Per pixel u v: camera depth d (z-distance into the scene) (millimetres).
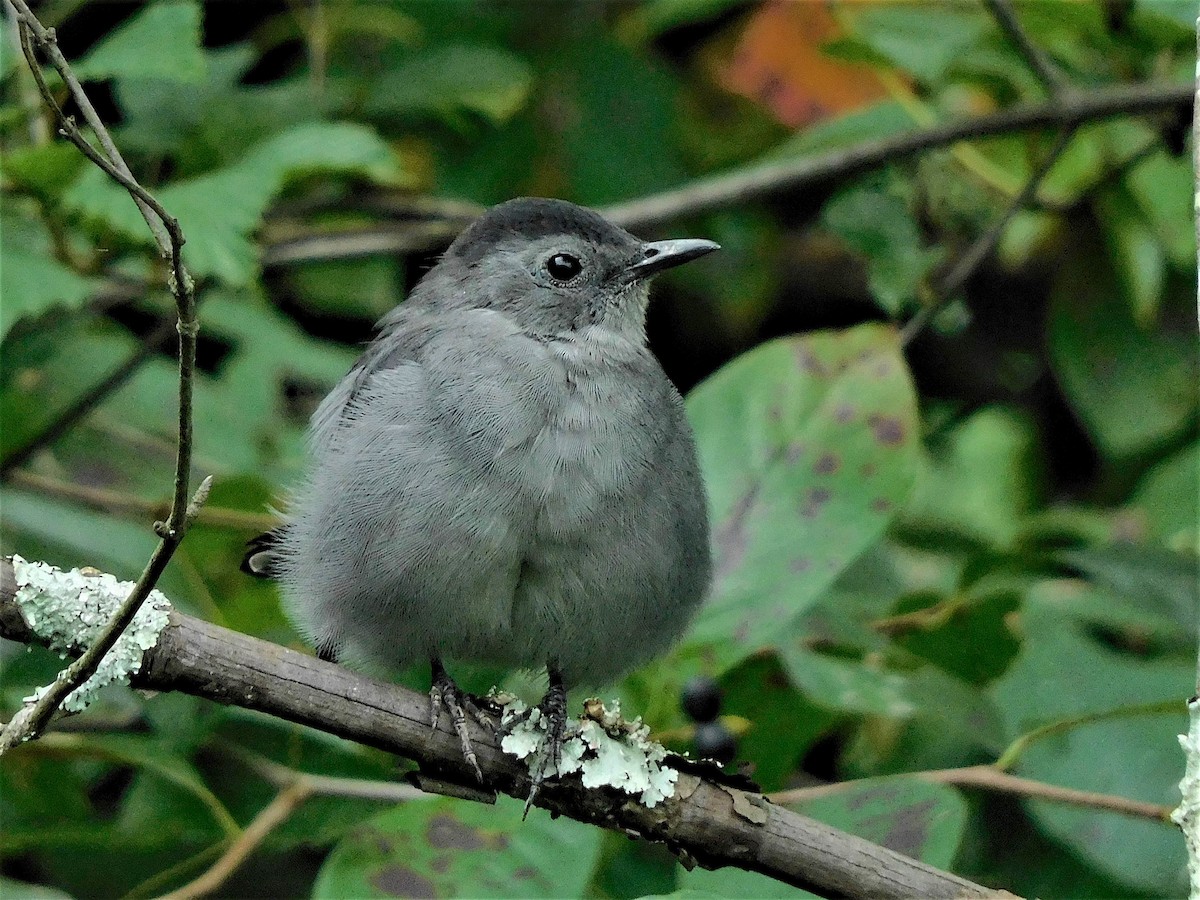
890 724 11445
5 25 10672
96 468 12828
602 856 9125
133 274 12523
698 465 9328
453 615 8672
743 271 14391
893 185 12125
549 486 8586
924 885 7332
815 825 7457
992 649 10875
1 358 11984
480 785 7637
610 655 9133
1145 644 11977
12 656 10664
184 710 10234
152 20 10320
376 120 13375
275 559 9547
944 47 11820
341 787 9281
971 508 14781
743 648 9242
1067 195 13570
